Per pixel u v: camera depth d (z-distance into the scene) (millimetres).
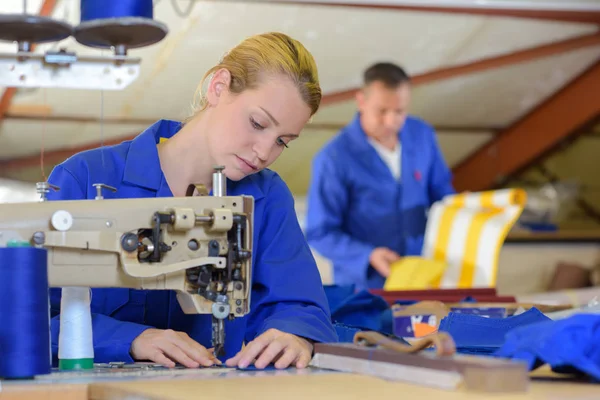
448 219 4477
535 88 8133
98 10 1613
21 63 1666
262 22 6465
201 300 1791
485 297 3150
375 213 5484
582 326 1346
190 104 2201
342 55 7109
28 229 1646
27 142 6531
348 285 2736
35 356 1487
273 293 2035
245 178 2139
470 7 6992
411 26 7020
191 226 1737
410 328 2547
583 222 8328
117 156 2080
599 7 7195
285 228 2139
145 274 1699
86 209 1696
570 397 1154
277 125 1918
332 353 1599
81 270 1675
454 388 1239
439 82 7730
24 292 1487
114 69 1716
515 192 4234
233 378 1456
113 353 1783
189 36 6258
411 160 5586
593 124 8320
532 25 7344
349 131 5520
